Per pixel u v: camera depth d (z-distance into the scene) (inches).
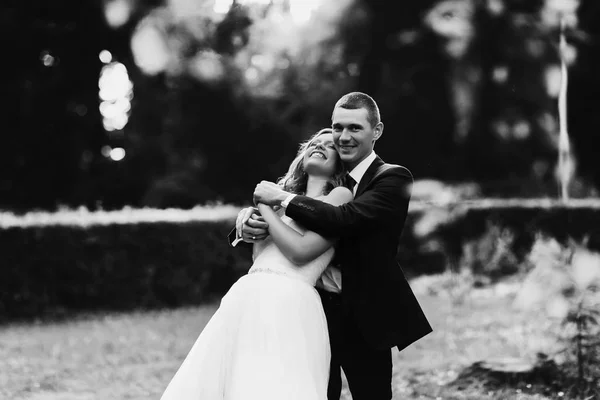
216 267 641.6
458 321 478.6
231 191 1112.8
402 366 353.7
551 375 294.7
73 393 317.7
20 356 405.4
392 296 191.2
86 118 1111.6
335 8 1018.1
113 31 1048.2
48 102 1082.7
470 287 578.2
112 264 593.3
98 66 1097.4
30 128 1080.8
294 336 179.8
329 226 183.8
